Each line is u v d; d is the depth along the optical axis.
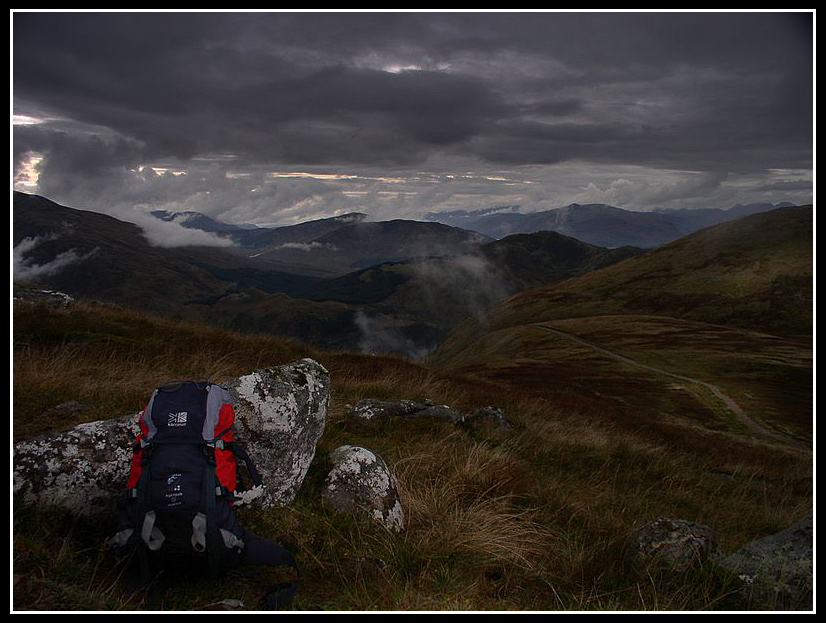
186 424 3.41
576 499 6.70
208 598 3.32
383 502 4.66
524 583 4.14
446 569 4.04
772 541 4.53
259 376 4.45
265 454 4.26
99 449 4.08
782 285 132.62
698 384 63.41
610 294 160.88
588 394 55.53
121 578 3.42
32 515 3.70
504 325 160.25
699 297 139.75
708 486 10.27
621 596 4.01
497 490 6.05
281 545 3.90
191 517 3.16
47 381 6.15
